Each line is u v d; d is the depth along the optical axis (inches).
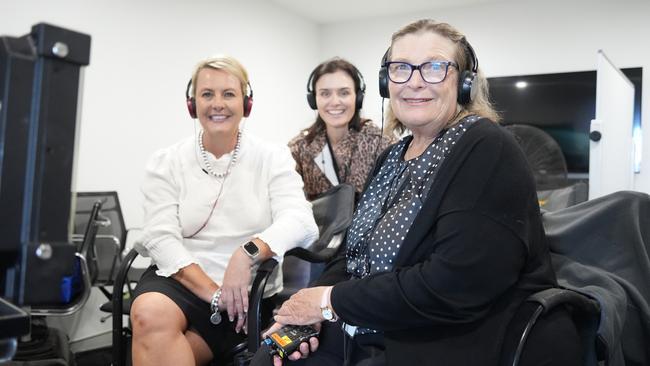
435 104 45.6
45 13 111.4
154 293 57.2
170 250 61.2
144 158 136.6
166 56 142.9
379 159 54.7
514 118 189.6
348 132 97.3
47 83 21.8
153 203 65.3
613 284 46.6
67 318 119.7
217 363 61.0
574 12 181.6
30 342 81.9
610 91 121.6
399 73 46.8
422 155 45.6
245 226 65.4
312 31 217.3
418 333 40.3
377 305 39.9
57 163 22.3
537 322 39.3
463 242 38.1
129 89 131.8
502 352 38.7
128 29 131.0
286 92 201.2
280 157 68.8
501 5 191.9
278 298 72.1
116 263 104.4
